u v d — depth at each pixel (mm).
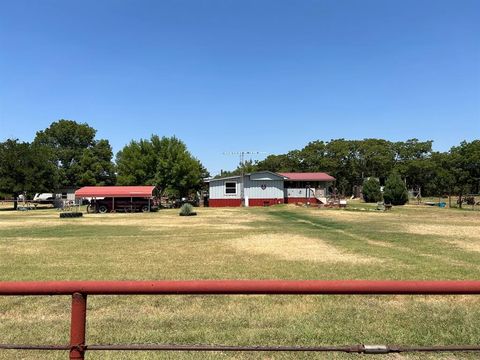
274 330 5312
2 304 6707
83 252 12805
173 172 49844
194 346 2221
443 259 10969
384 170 83250
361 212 34219
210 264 10414
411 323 5602
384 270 9344
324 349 2160
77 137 85875
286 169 89312
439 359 4340
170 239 16422
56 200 53750
